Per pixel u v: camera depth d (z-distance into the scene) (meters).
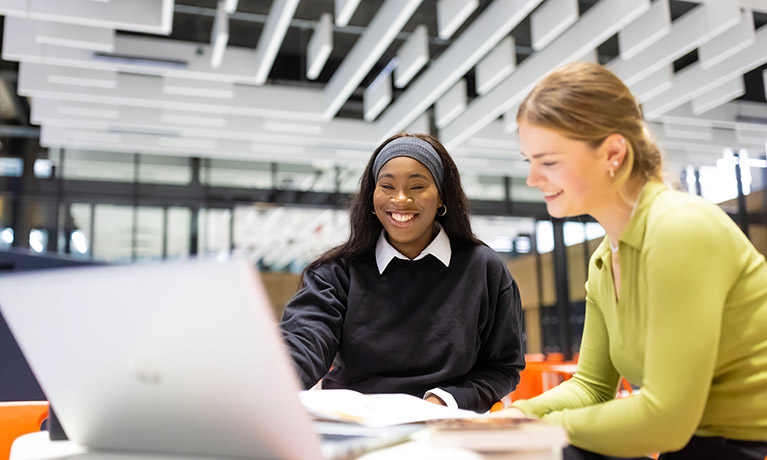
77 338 0.68
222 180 8.84
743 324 0.87
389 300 1.49
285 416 0.62
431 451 0.63
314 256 1.61
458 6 4.34
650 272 0.85
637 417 0.81
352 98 7.43
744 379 0.87
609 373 1.11
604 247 1.04
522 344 1.60
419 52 5.20
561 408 1.04
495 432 0.64
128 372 0.67
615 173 0.91
